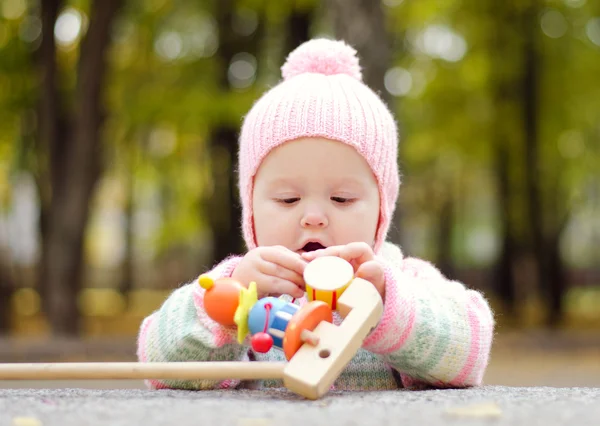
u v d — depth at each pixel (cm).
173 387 211
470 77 1223
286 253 192
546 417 133
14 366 165
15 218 1567
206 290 183
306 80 239
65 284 1005
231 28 1148
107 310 1841
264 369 160
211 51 1184
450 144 1295
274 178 223
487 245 2661
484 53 1227
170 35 1207
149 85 1148
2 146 1225
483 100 1262
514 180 1318
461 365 197
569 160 1305
